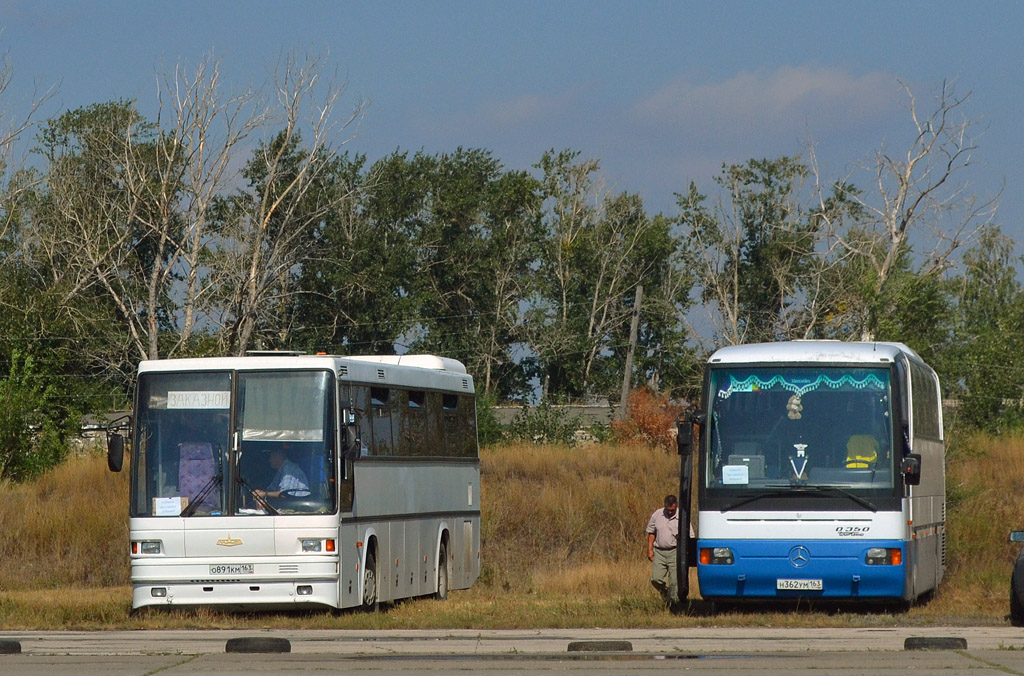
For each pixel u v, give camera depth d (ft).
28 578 342.85
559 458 487.61
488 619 217.36
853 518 210.18
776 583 211.00
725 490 214.07
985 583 288.51
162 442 220.23
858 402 214.48
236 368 221.87
